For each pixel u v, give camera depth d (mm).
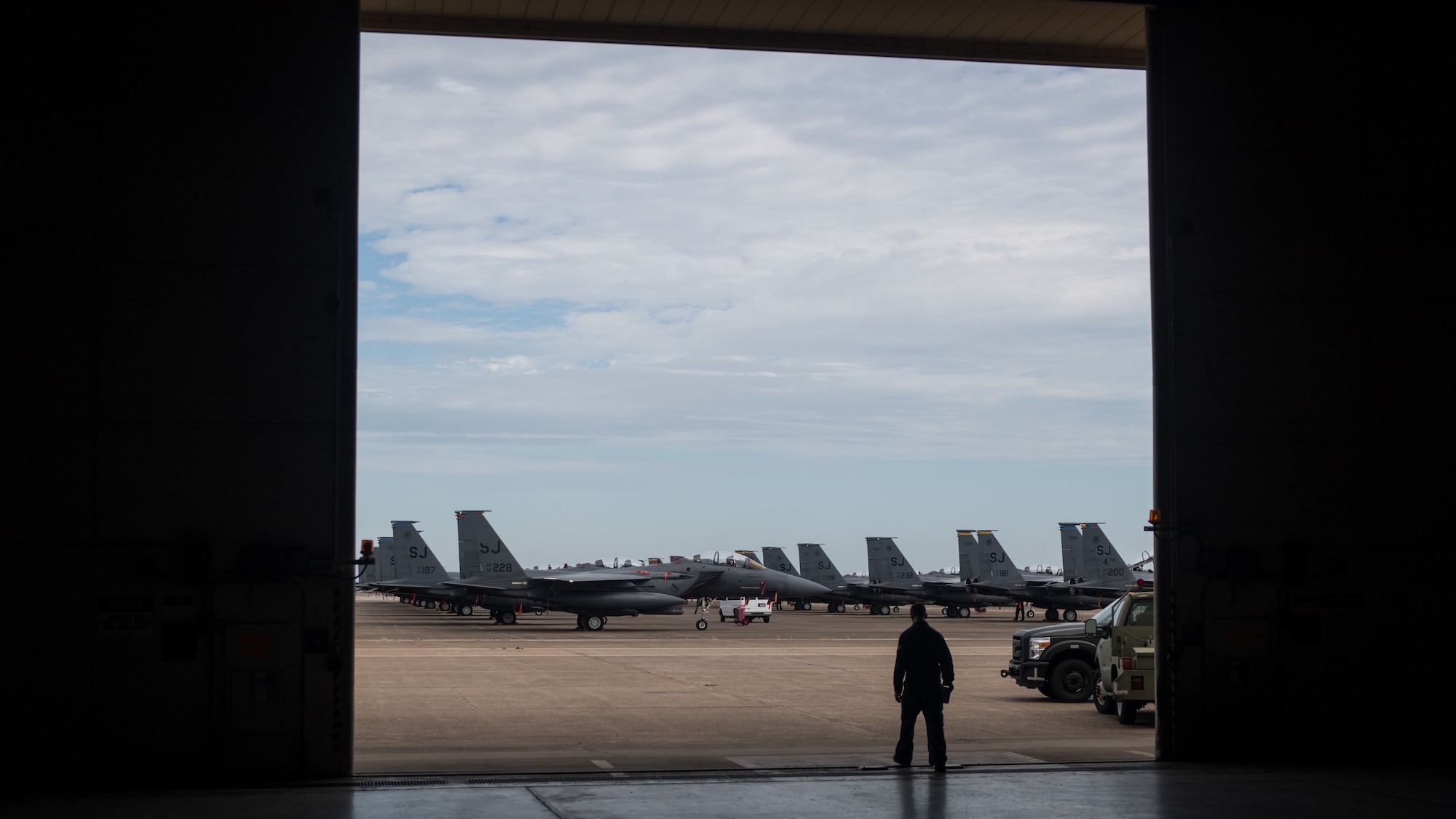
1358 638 12570
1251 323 12680
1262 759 12336
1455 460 12953
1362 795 10078
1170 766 11945
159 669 10586
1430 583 12766
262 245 11062
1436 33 13367
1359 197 13047
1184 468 12391
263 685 10789
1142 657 17438
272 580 10828
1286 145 12945
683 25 13297
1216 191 12727
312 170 11203
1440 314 13078
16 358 10562
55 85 10820
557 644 41344
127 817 8914
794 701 21141
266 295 11039
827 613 91938
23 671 10367
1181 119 12695
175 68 11039
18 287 10617
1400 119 13219
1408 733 12555
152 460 10719
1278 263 12805
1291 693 12414
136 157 10898
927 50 13836
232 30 11172
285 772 10789
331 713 10906
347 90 11328
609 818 9062
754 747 14758
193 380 10852
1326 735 12430
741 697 21797
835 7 12852
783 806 9664
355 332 11203
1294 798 9938
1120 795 10172
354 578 11039
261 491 10883
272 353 11008
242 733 10719
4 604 10367
